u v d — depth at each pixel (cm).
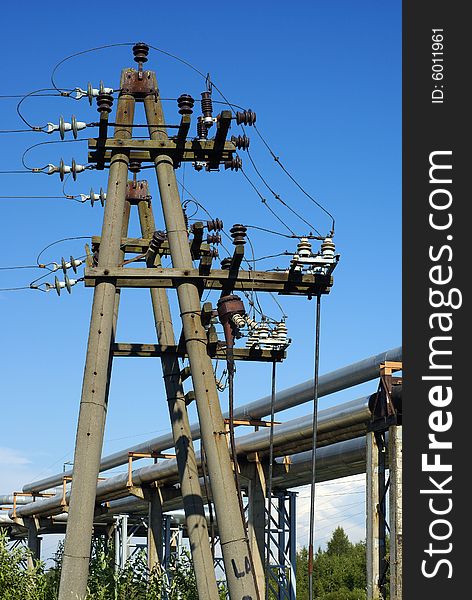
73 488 1527
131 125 1700
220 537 1473
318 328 1565
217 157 1695
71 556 1504
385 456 2041
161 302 1991
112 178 1655
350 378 2488
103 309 1573
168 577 2478
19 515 5116
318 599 7544
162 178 1672
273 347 1762
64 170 1703
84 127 1659
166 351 1912
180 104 1669
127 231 2016
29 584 2283
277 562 3312
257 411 2947
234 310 1549
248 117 1667
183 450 1845
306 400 2739
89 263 1916
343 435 2453
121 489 3700
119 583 2234
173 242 1631
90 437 1538
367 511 2005
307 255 1551
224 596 2350
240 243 1560
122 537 4144
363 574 8362
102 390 1555
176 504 3909
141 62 1783
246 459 2973
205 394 1538
